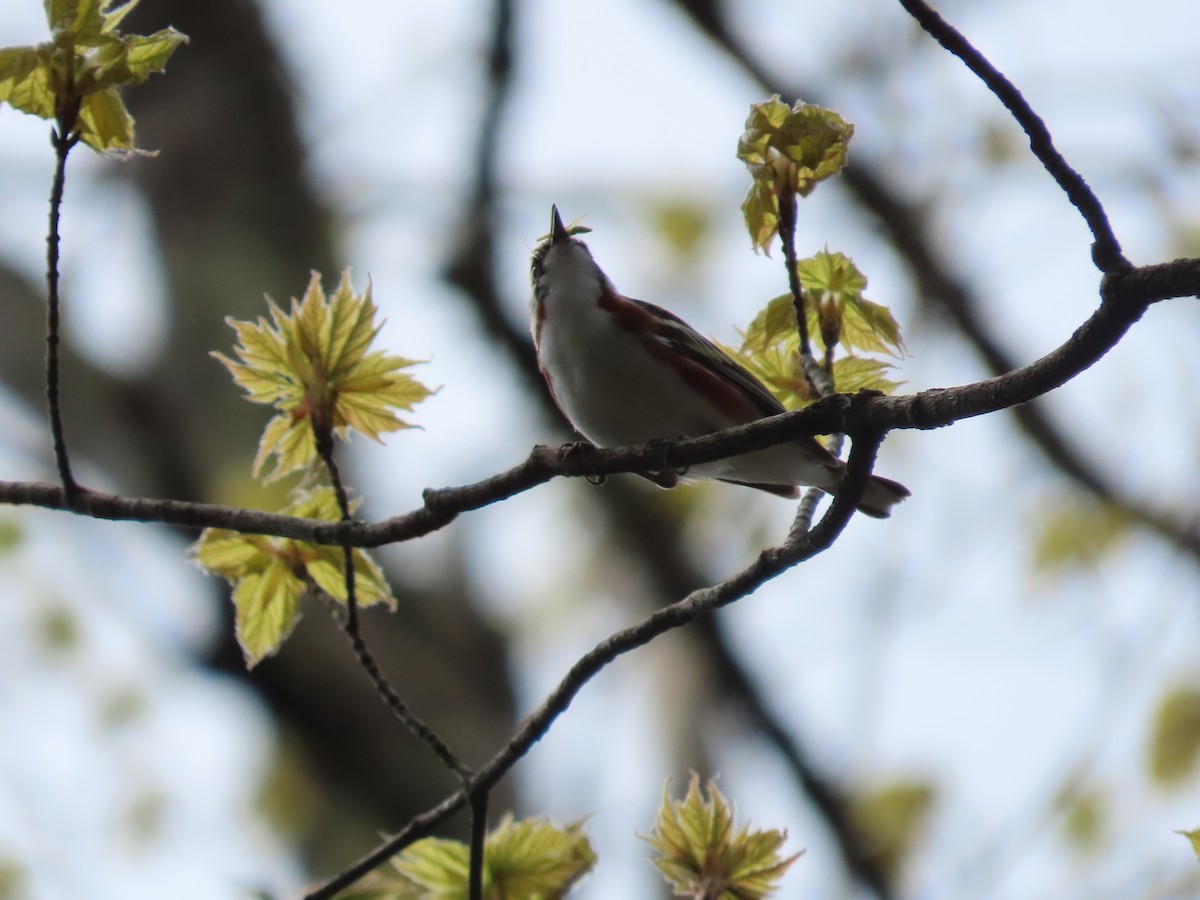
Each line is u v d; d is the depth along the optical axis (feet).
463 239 48.16
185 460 41.78
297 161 48.52
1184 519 40.37
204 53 49.37
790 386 23.97
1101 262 15.38
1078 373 15.88
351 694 39.83
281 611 23.13
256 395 22.09
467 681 41.68
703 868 21.20
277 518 21.61
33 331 43.93
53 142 19.63
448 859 22.09
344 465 41.47
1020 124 15.53
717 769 45.88
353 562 22.68
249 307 43.98
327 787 39.22
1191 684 34.76
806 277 22.95
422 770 39.50
